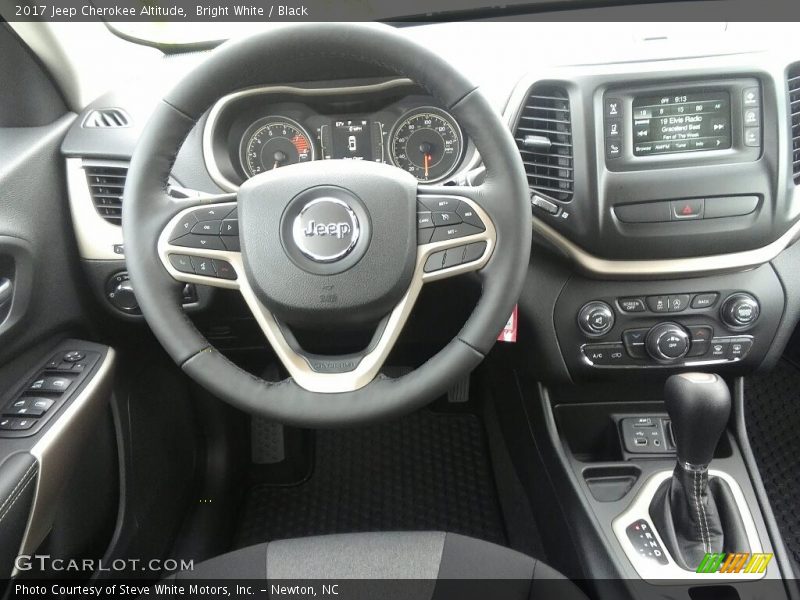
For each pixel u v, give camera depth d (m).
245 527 1.62
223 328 1.32
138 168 0.90
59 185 1.18
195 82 0.88
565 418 1.43
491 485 1.68
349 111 1.25
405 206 0.90
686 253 1.19
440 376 0.90
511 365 1.42
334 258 0.89
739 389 1.35
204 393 1.56
